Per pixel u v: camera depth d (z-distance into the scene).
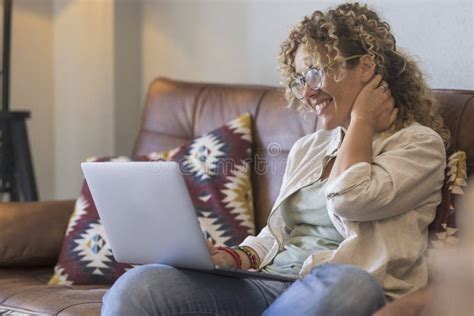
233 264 1.95
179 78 3.55
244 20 3.24
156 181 1.69
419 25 2.59
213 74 3.39
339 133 1.95
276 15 3.09
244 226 2.50
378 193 1.73
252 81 3.22
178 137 2.92
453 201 1.86
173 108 2.96
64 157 3.81
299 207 1.95
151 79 3.68
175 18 3.55
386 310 1.18
